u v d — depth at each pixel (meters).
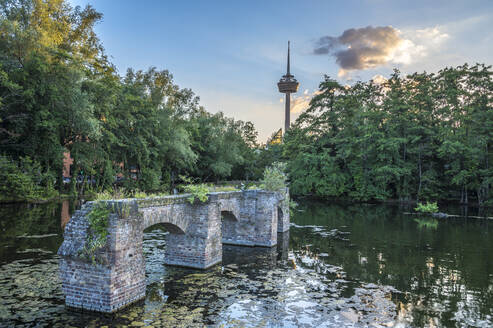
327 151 51.91
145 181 46.12
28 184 32.91
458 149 44.00
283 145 68.94
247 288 12.57
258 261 16.72
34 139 33.97
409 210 40.94
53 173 36.97
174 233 14.99
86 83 37.06
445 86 49.81
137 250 10.61
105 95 38.59
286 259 17.31
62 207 30.94
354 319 10.22
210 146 58.56
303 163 53.81
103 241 9.48
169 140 48.34
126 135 44.09
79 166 40.69
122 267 9.91
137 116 44.25
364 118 51.25
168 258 15.16
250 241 20.38
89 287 9.69
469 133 46.22
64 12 39.47
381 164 49.16
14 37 31.69
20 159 34.00
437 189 48.06
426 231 26.58
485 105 46.81
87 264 9.68
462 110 48.00
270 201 20.22
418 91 51.34
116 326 8.94
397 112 50.03
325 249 19.97
